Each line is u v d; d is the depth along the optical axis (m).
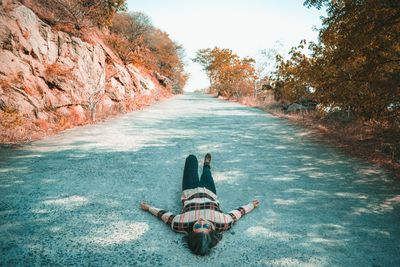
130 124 11.20
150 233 3.49
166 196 4.57
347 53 6.59
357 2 5.62
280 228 3.69
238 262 2.99
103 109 13.27
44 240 3.25
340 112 11.77
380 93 6.35
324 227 3.72
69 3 13.99
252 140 8.88
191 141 8.57
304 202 4.46
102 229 3.54
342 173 5.79
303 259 3.07
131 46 23.06
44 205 4.10
